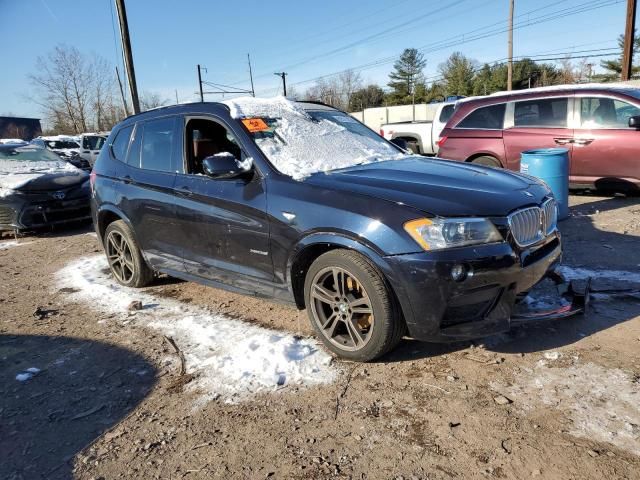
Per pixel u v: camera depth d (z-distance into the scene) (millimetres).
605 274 4543
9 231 8844
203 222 3986
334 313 3307
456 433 2533
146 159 4730
